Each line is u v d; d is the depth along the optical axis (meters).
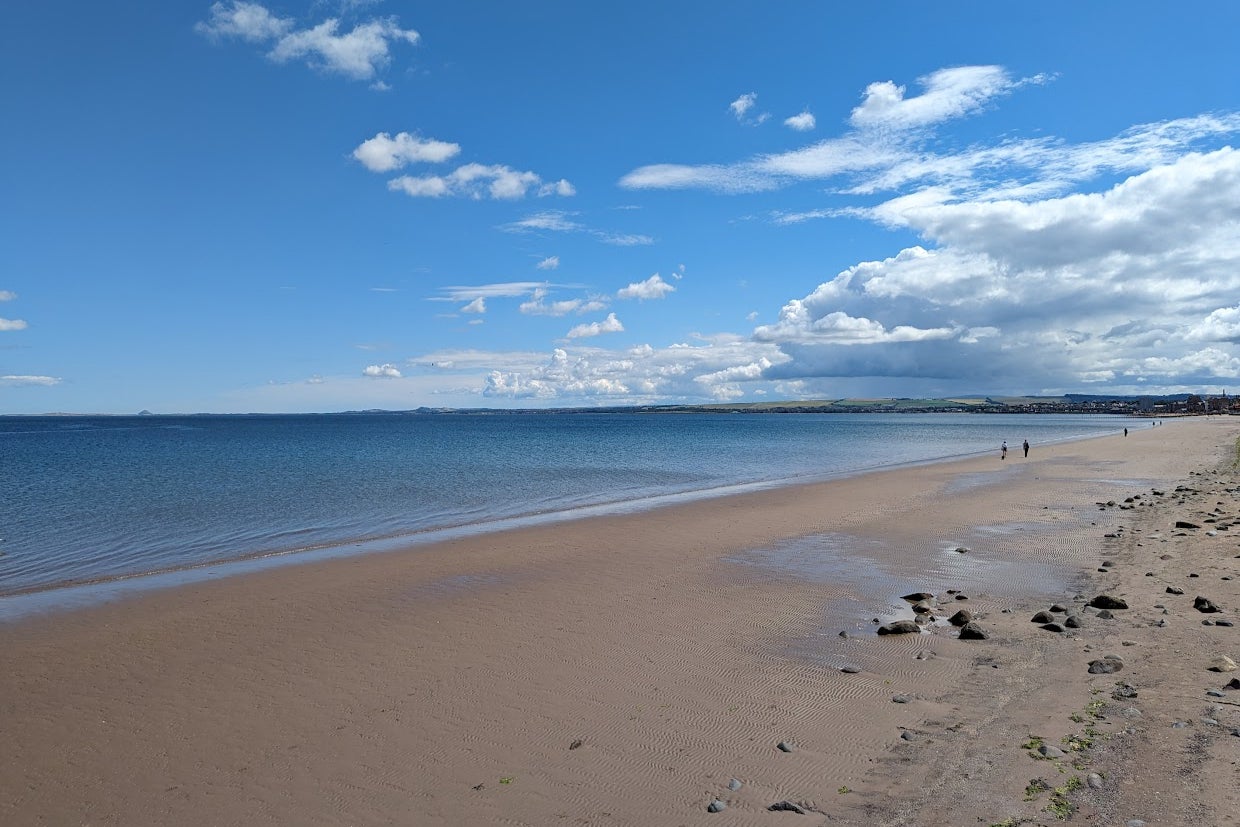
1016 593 14.93
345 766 8.08
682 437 116.62
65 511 30.78
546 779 7.64
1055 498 30.69
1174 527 21.28
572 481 44.22
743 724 8.80
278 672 11.16
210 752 8.52
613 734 8.67
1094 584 15.27
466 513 30.05
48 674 11.26
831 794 7.05
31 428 170.88
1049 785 6.80
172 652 12.23
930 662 10.71
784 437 116.00
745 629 12.92
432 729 8.97
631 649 11.89
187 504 33.03
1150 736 7.65
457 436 121.12
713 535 23.22
